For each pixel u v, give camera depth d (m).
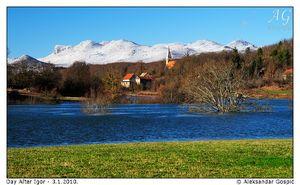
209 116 59.06
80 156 21.58
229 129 43.97
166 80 89.38
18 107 79.88
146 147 24.75
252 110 64.56
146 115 62.75
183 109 73.06
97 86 89.44
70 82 89.06
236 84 63.06
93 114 65.62
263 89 76.19
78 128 46.22
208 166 19.30
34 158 21.19
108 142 34.59
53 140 36.88
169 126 47.00
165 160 20.42
